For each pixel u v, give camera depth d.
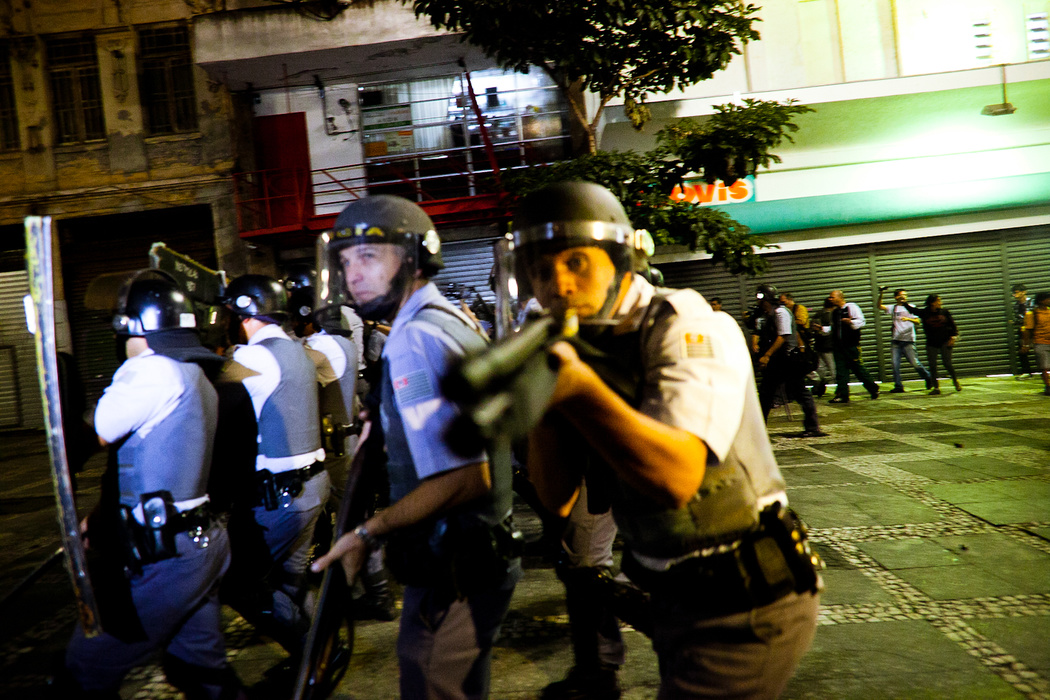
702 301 1.41
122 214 12.62
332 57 11.12
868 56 11.92
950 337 11.39
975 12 11.90
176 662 2.30
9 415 13.27
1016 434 7.63
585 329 1.37
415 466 1.75
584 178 5.90
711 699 1.37
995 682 2.79
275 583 3.19
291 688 2.94
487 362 0.69
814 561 1.45
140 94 12.49
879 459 6.82
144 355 2.25
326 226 11.44
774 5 11.88
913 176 12.32
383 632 3.58
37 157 12.62
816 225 12.40
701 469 1.18
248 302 3.27
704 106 11.17
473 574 1.73
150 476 2.15
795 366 8.12
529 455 1.73
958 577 3.86
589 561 2.67
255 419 3.04
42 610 4.12
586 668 2.70
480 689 1.81
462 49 11.10
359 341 5.09
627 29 6.62
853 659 3.03
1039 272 12.67
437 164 12.12
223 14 10.85
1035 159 12.27
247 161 12.34
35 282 1.99
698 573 1.38
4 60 12.60
